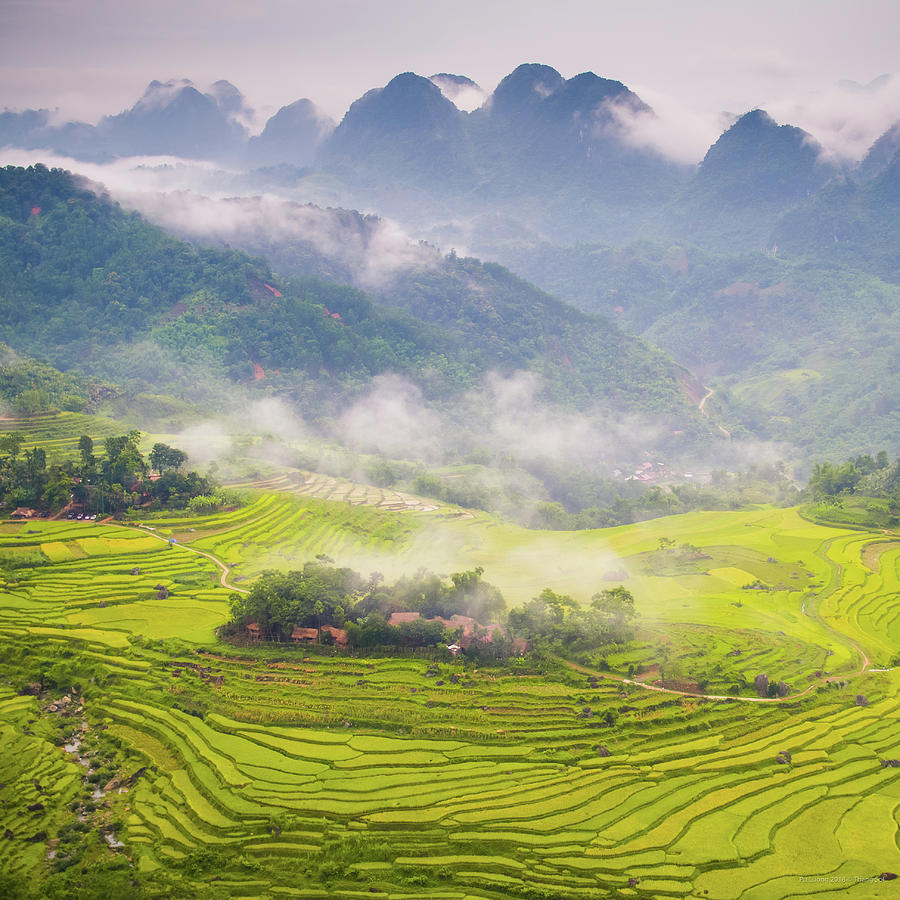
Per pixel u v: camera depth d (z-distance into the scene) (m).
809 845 85.56
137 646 124.62
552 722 105.38
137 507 179.50
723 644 126.38
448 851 85.62
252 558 163.62
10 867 83.44
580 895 79.56
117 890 80.62
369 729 105.81
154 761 101.06
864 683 117.69
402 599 129.75
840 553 178.00
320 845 86.62
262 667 118.94
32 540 158.38
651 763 98.81
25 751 101.62
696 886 80.06
